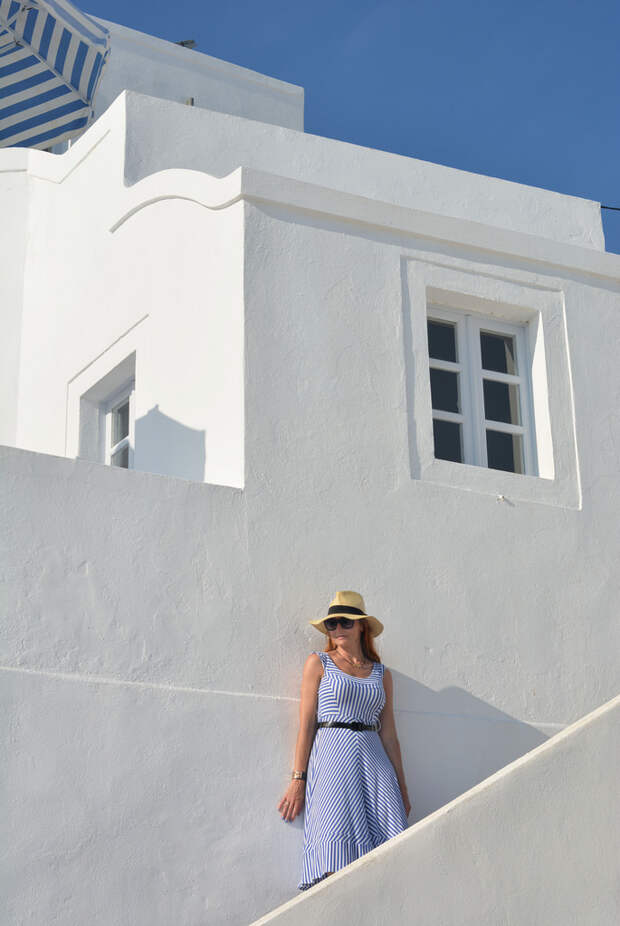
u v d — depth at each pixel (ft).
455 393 28.71
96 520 22.57
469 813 19.51
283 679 23.62
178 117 32.32
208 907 21.48
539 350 29.25
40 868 20.29
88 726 21.39
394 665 24.88
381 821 22.17
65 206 33.40
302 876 21.97
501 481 27.53
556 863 19.61
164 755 21.93
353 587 24.94
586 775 20.22
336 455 25.59
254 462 24.59
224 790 22.29
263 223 26.21
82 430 30.83
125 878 20.92
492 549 26.84
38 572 21.75
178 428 26.58
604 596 27.89
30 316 34.01
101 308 30.48
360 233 27.43
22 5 29.09
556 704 26.43
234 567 23.75
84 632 21.86
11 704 20.84
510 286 29.17
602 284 30.58
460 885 19.13
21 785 20.52
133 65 42.09
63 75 30.86
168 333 27.58
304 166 34.47
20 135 31.65
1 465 21.90
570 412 29.01
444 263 28.37
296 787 22.74
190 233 27.53
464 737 25.12
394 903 18.83
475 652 25.88
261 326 25.49
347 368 26.32
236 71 44.57
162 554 23.06
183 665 22.65
